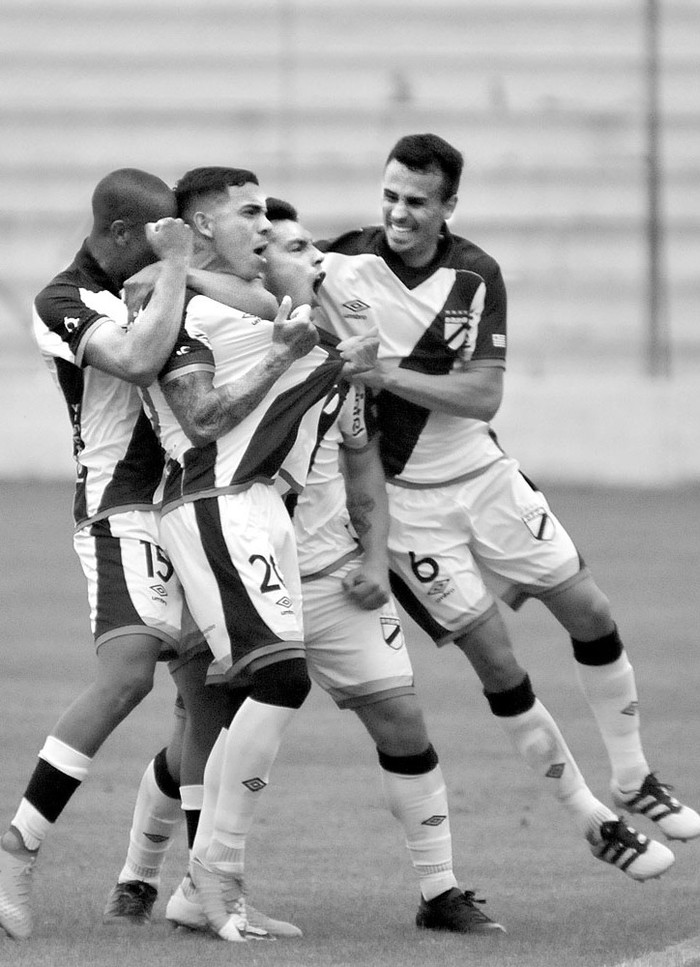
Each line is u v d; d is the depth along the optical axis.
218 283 16.81
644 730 29.11
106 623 16.39
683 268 98.94
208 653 16.92
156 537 16.75
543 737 18.84
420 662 38.19
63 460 85.50
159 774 17.59
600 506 74.44
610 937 16.58
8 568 54.28
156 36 101.19
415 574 19.38
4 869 16.11
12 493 79.19
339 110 100.88
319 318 19.53
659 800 19.50
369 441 18.69
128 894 17.59
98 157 101.00
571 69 100.62
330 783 25.05
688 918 17.56
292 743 28.47
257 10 101.19
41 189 100.69
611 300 99.56
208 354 16.33
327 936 16.62
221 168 17.08
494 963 15.25
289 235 17.56
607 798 24.28
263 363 16.11
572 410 83.00
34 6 101.44
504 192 100.44
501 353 19.50
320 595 17.61
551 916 17.67
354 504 18.45
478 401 19.19
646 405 82.50
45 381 87.44
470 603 19.17
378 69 101.06
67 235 100.00
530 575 19.56
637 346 99.12
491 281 19.45
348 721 30.86
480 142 100.69
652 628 41.72
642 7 99.88
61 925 16.94
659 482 82.38
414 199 18.77
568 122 100.25
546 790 24.66
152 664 16.38
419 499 19.47
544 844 21.33
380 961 15.30
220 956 15.33
